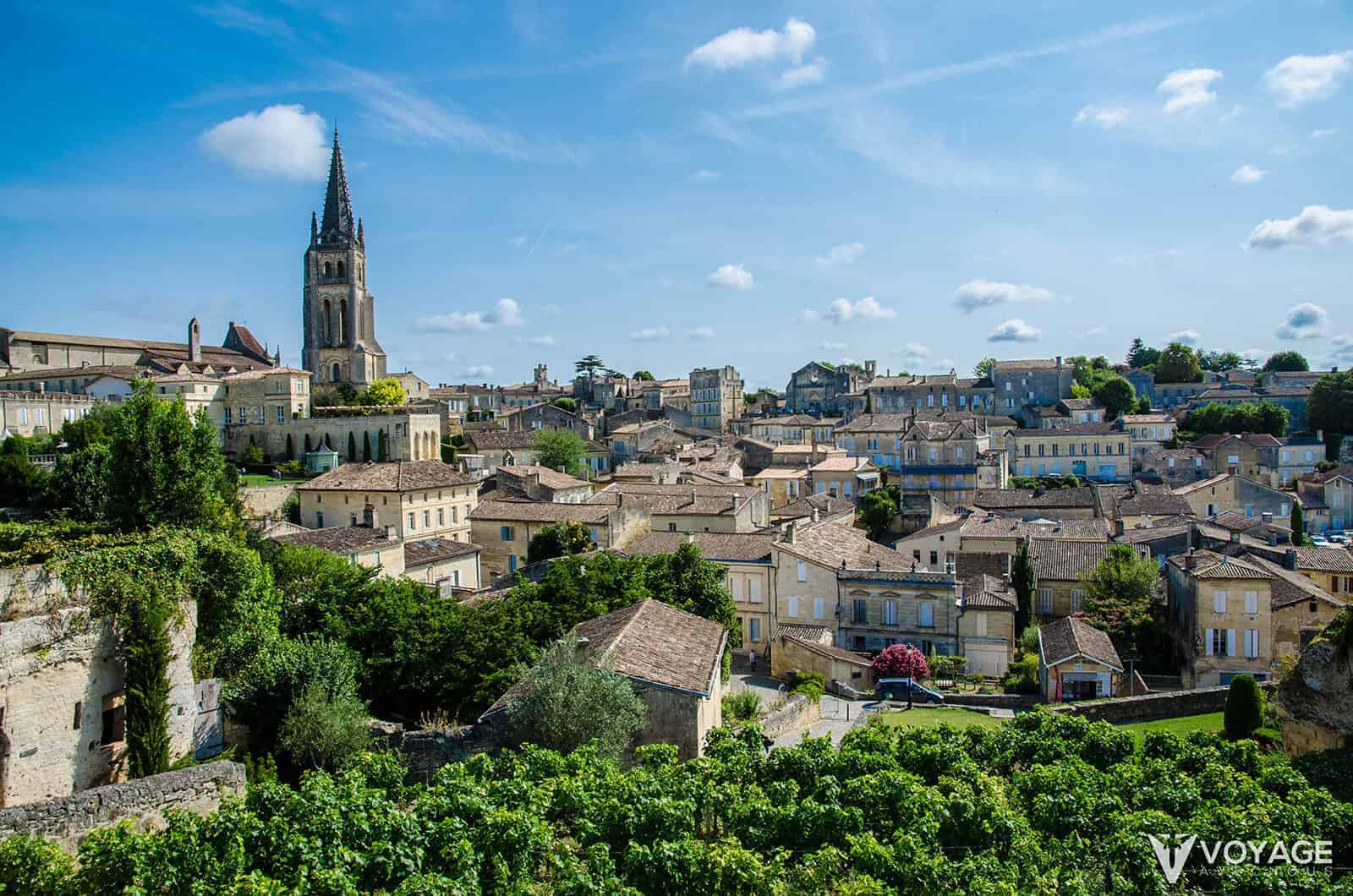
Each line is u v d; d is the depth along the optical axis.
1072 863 23.78
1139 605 59.50
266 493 77.00
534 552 70.75
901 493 101.50
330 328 131.88
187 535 30.86
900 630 58.50
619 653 31.81
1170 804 26.50
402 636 37.94
